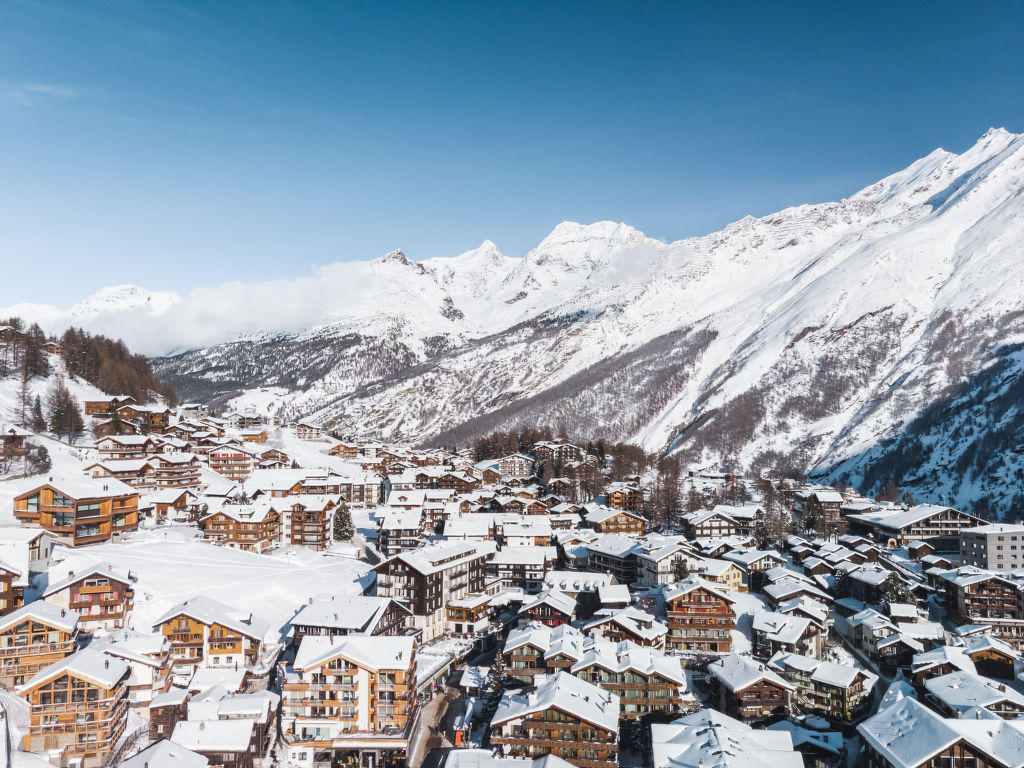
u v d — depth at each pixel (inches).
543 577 5610.2
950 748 2672.2
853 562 5964.6
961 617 4955.7
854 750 3390.7
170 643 3855.8
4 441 6727.4
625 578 5807.1
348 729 3341.5
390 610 4227.4
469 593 5216.5
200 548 5757.9
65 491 5236.2
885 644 4247.0
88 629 3971.5
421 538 6053.2
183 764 2719.0
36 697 2930.6
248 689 3690.9
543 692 3223.4
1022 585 4854.8
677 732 3051.2
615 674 3521.2
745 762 2652.6
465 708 3747.5
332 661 3388.3
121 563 5014.8
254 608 4672.7
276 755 3307.1
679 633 4407.0
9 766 2741.1
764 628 4328.3
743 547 6540.4
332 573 5551.2
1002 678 3998.5
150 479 7229.3
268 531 6190.9
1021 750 2672.2
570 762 3038.9
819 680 3693.4
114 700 3041.3
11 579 3666.3
